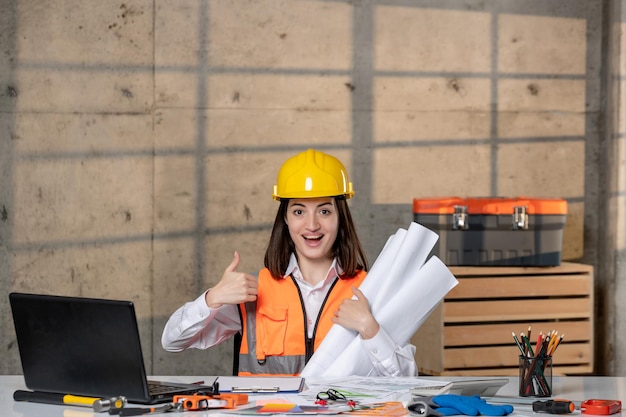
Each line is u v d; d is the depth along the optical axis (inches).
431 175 231.0
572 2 236.4
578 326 204.7
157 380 99.0
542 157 235.8
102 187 219.0
